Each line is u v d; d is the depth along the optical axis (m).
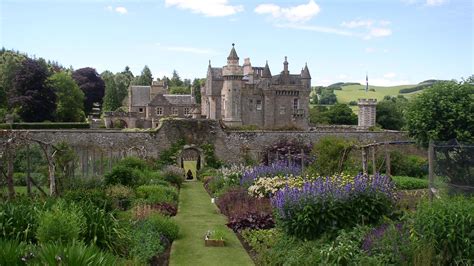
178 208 23.67
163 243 14.64
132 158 33.00
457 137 34.34
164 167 39.31
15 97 66.25
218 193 26.41
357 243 11.67
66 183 21.70
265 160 42.53
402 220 12.66
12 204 12.07
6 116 56.41
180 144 44.62
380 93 161.12
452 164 18.70
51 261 7.68
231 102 67.19
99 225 11.59
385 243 10.98
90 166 31.25
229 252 14.79
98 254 8.30
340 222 13.24
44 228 10.30
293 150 43.41
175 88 119.12
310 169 24.36
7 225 10.92
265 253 13.09
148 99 85.44
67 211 11.11
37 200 13.91
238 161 45.50
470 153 18.50
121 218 14.33
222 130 45.59
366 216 13.34
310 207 13.16
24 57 83.56
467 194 14.40
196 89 116.69
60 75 75.12
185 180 39.50
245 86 68.50
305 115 70.69
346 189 13.69
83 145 38.22
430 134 34.84
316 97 142.62
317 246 12.38
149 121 79.19
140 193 22.44
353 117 91.62
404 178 30.45
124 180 23.41
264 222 16.97
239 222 17.50
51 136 42.09
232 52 67.38
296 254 11.95
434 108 35.19
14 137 18.50
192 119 45.03
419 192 20.61
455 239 10.16
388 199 13.82
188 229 18.30
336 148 24.52
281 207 13.82
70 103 74.88
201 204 25.38
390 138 48.81
